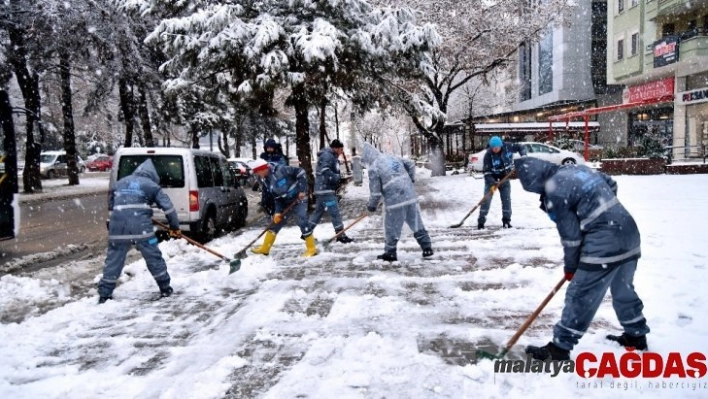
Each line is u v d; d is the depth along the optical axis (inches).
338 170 339.3
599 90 1710.1
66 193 892.0
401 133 2281.0
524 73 2063.2
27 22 703.1
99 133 1815.9
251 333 177.0
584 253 137.7
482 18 899.4
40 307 221.3
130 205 220.4
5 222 337.4
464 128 1291.8
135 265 290.5
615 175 784.9
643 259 251.6
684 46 930.1
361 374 141.4
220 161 449.1
